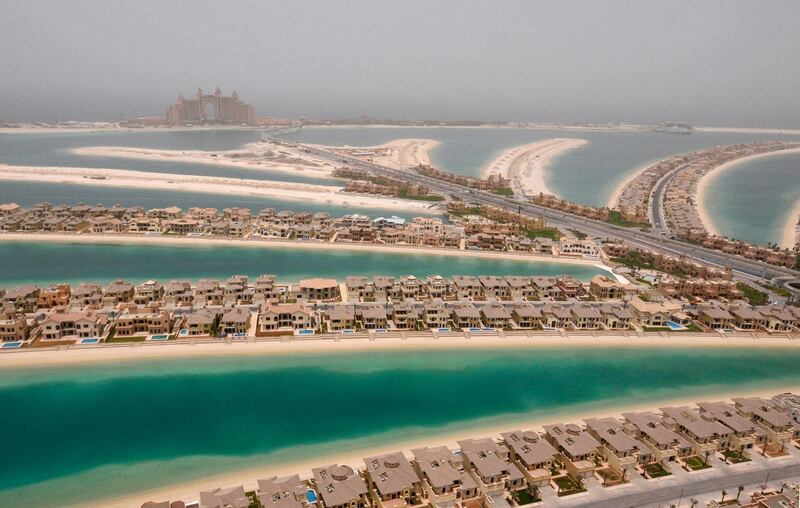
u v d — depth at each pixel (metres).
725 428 107.94
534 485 92.69
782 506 87.62
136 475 97.62
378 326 158.50
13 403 118.38
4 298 160.38
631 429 108.12
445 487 88.12
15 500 90.81
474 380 136.25
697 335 167.12
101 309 164.88
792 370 149.00
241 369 136.00
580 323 167.12
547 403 127.06
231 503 84.56
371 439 110.62
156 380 129.50
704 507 89.62
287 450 106.19
